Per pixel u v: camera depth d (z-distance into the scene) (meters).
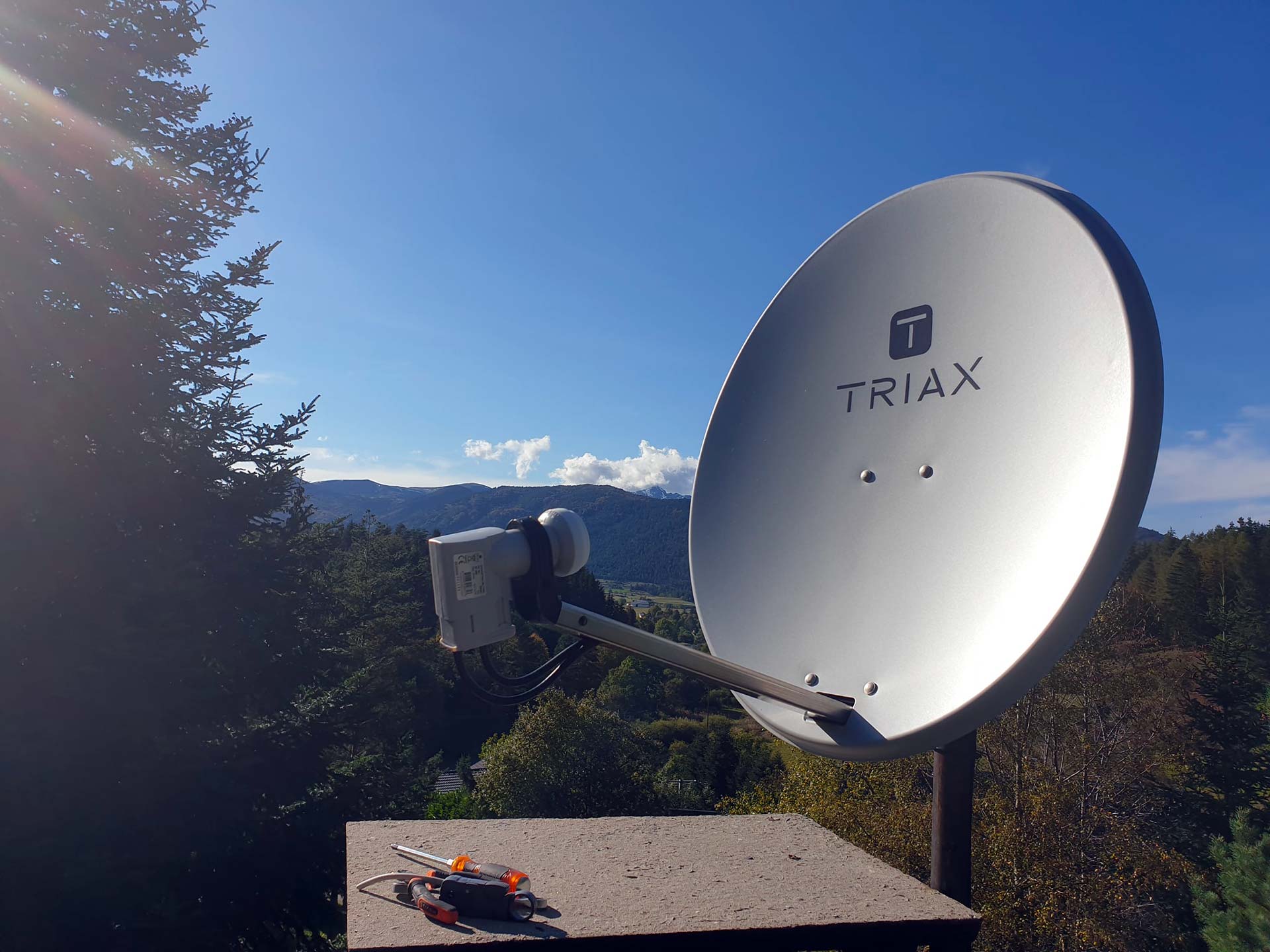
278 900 5.66
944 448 1.39
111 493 5.72
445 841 1.65
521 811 20.59
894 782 14.05
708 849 1.60
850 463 1.56
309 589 6.79
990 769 16.47
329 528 8.34
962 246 1.42
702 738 31.25
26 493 5.30
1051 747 16.00
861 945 1.22
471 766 27.20
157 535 6.06
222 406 6.76
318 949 6.03
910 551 1.39
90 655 5.12
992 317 1.35
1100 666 16.16
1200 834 18.59
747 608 1.64
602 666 44.66
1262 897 12.05
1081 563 1.05
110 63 6.80
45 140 6.28
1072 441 1.17
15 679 4.91
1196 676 22.19
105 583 5.41
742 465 1.77
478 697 1.13
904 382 1.49
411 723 8.98
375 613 8.29
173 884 5.18
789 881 1.40
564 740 21.41
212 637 5.89
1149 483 1.06
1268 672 26.25
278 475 6.71
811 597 1.54
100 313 6.26
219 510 6.39
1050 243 1.27
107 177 6.50
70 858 4.76
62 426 5.78
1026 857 12.88
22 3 6.52
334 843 5.98
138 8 7.10
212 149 7.29
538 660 23.98
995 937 12.32
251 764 5.92
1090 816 14.63
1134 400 1.08
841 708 1.33
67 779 5.02
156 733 5.34
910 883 1.40
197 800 5.41
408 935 1.13
